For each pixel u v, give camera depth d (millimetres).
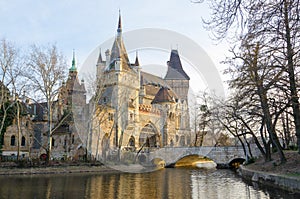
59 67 35812
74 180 25078
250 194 17062
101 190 18953
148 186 20578
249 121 28344
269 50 15312
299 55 14469
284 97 19781
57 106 43594
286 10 6887
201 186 20797
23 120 52188
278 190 18016
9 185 21828
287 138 35844
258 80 18875
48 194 17609
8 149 50688
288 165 22438
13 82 35531
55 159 36531
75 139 46188
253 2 6887
